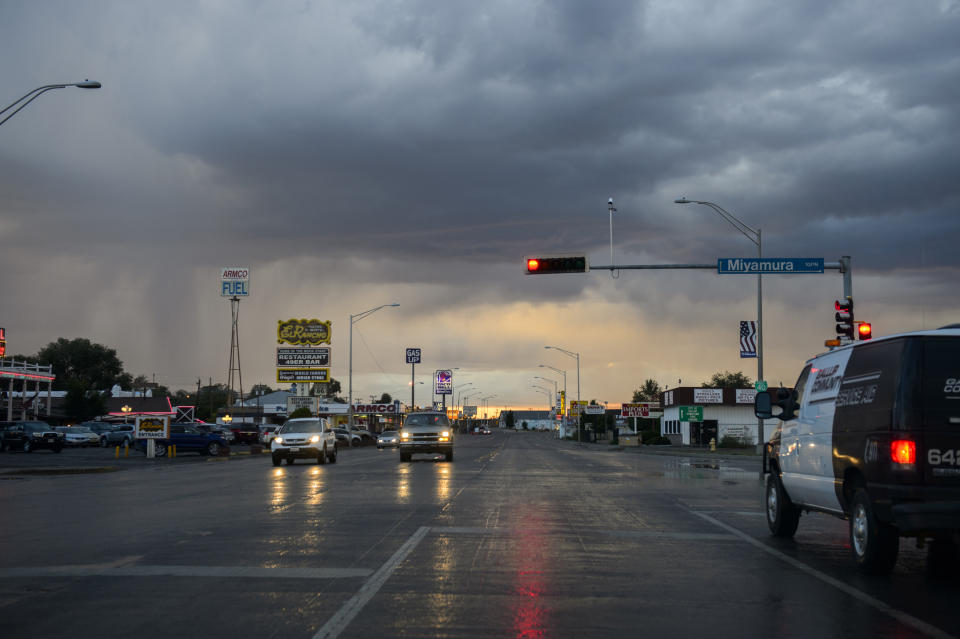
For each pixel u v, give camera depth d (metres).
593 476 27.08
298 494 19.30
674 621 7.17
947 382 8.63
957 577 9.40
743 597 8.20
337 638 6.52
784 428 12.45
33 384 100.06
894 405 8.73
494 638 6.56
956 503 8.35
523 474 27.67
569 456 47.84
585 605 7.73
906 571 9.77
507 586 8.55
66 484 23.64
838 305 26.61
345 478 25.50
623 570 9.55
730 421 78.62
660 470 32.25
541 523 13.73
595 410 122.06
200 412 108.94
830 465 10.34
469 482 23.44
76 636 6.56
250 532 12.43
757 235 32.12
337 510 15.57
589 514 15.27
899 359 8.84
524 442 99.25
